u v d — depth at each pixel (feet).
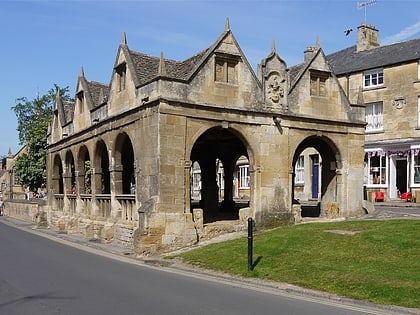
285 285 38.86
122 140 73.31
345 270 40.70
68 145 96.94
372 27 131.54
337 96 75.56
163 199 59.67
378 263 41.83
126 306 31.78
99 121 77.61
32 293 35.94
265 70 69.05
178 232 60.34
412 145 107.55
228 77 66.13
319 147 79.10
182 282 41.50
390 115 113.91
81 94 90.68
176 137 60.95
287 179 69.82
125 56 70.03
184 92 62.03
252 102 67.31
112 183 73.61
